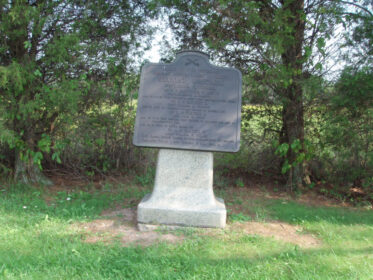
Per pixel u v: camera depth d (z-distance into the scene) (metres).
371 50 5.98
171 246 3.72
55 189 6.39
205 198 4.44
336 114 6.06
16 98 5.76
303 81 5.74
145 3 7.12
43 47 6.00
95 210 5.06
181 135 4.46
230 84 4.56
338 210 5.67
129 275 3.01
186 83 4.58
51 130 6.66
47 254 3.35
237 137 4.42
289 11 5.69
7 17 5.25
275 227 4.62
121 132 7.38
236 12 5.80
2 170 6.64
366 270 3.18
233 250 3.68
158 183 4.53
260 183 7.33
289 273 3.14
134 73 7.19
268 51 6.08
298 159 6.14
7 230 4.02
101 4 6.56
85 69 6.67
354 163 6.56
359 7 6.29
